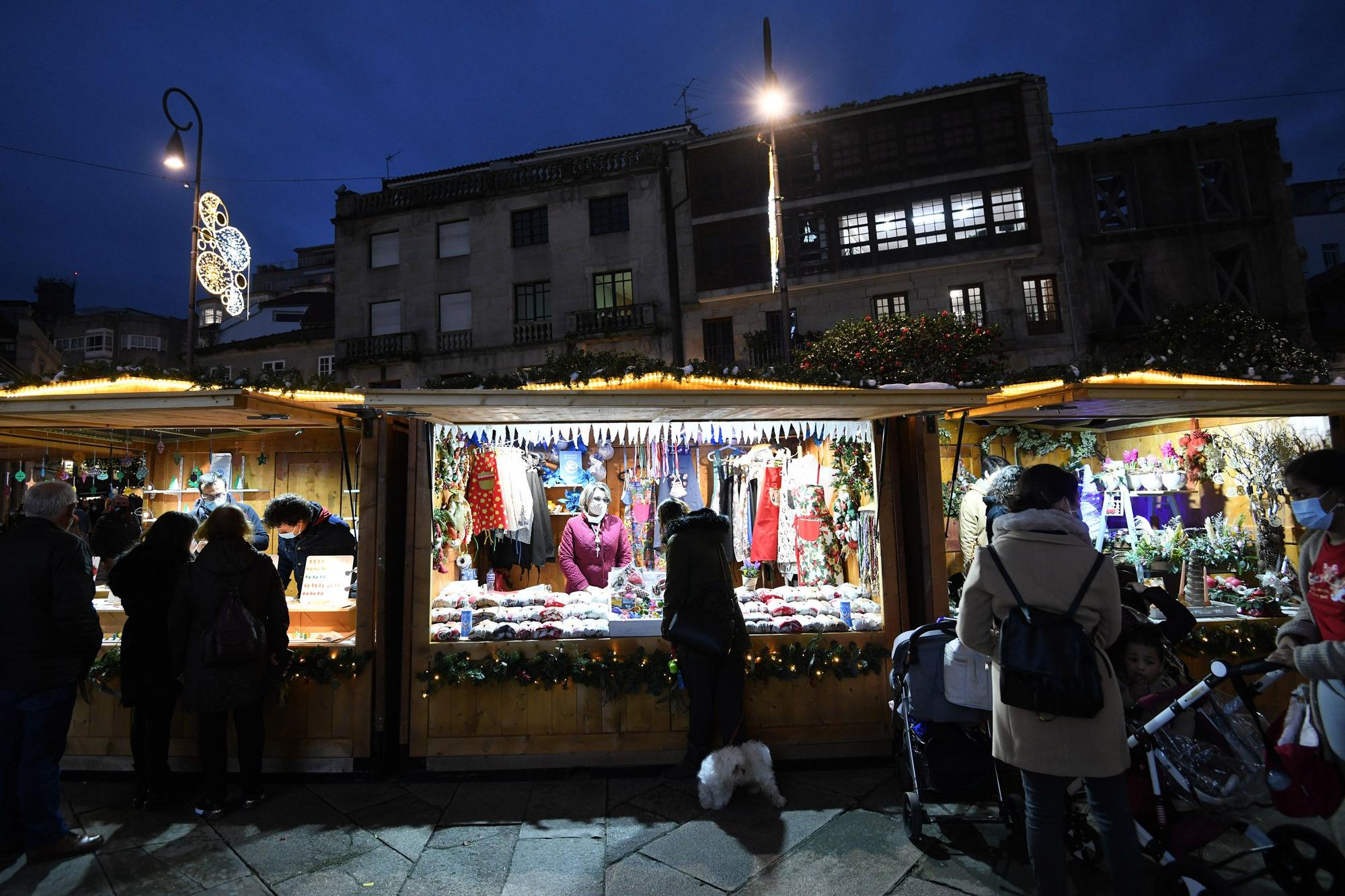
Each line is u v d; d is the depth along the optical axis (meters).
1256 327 12.92
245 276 10.11
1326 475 2.56
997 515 3.18
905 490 4.74
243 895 2.96
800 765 4.32
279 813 3.75
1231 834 3.36
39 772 3.22
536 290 21.16
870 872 3.09
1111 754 2.32
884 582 4.50
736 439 5.45
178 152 8.81
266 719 4.29
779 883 3.02
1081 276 17.05
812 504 5.51
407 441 4.75
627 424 5.20
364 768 4.22
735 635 4.06
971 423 6.02
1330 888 2.73
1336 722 2.49
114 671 4.26
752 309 19.30
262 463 5.65
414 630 4.32
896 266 17.91
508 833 3.51
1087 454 6.33
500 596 4.96
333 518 4.93
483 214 21.45
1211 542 5.59
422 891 2.99
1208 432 5.78
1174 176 17.05
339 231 22.52
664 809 3.76
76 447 5.82
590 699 4.31
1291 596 4.99
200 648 3.59
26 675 3.17
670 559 3.98
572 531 5.41
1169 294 16.73
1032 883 2.97
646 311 19.75
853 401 4.05
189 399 3.76
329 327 23.33
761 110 9.09
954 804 3.69
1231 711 2.87
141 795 3.78
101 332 35.72
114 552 4.48
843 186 18.67
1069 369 4.45
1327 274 18.94
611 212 20.83
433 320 21.53
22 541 3.23
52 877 3.10
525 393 3.89
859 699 4.40
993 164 17.67
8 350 22.94
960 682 3.14
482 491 5.34
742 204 19.55
